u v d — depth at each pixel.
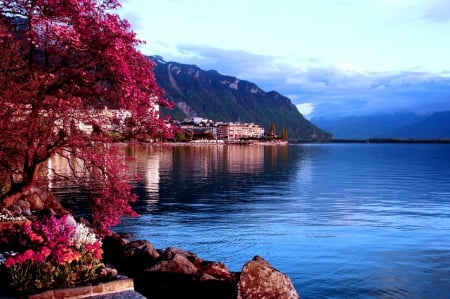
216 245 26.77
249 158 140.75
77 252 11.78
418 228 32.53
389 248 26.30
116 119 13.94
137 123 13.95
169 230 30.97
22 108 12.93
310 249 25.97
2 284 11.12
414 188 61.84
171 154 158.62
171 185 61.28
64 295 10.65
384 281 20.20
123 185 14.70
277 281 15.30
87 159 14.01
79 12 13.02
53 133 13.85
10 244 14.95
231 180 70.06
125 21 13.43
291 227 32.47
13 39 13.38
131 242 21.47
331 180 73.31
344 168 104.12
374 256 24.47
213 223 33.75
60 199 43.97
